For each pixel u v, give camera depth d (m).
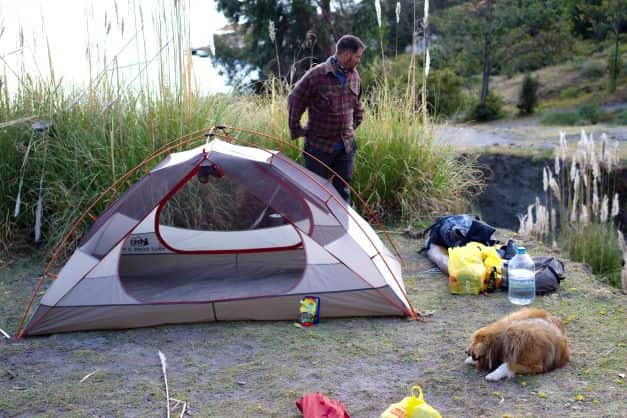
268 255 5.70
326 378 3.82
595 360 3.96
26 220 6.56
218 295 4.73
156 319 4.61
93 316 4.53
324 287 4.70
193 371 3.93
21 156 6.55
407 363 4.00
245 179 4.76
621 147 13.46
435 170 7.99
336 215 4.91
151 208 4.66
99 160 6.57
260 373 3.89
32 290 5.50
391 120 7.86
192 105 7.05
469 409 3.42
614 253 7.32
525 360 3.73
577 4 31.88
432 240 6.32
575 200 7.72
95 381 3.81
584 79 26.80
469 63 26.52
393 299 4.71
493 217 13.52
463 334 4.42
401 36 21.80
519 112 24.30
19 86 6.91
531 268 5.09
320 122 5.95
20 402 3.56
